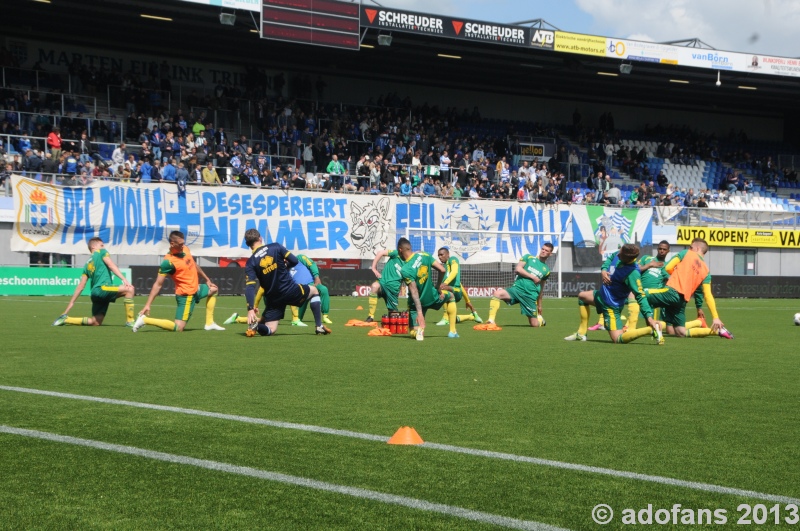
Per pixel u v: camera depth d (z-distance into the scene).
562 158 38.78
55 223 25.31
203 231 27.23
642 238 33.66
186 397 7.14
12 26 32.06
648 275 14.27
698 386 8.13
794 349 12.02
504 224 31.48
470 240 30.73
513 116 42.88
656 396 7.47
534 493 4.30
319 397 7.22
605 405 6.96
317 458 4.98
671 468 4.83
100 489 4.33
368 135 35.19
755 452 5.25
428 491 4.32
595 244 32.81
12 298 23.58
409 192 31.88
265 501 4.14
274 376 8.53
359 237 29.16
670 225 34.75
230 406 6.71
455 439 5.55
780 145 47.03
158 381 8.08
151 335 13.16
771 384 8.31
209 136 31.84
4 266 24.59
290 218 28.28
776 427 6.06
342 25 30.72
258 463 4.84
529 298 16.22
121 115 31.95
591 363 10.02
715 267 35.69
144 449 5.16
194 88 35.91
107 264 14.71
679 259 13.95
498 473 4.68
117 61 34.50
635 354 11.15
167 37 33.53
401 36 33.66
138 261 26.70
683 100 44.91
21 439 5.41
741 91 42.53
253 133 33.94
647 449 5.31
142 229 26.42
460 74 39.75
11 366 9.14
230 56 36.31
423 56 36.56
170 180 27.19
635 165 40.47
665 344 12.67
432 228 30.30
